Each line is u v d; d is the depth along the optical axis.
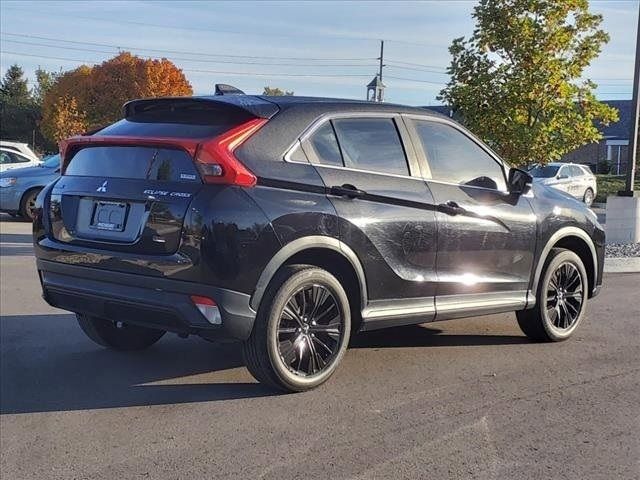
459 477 3.68
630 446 4.08
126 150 4.76
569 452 3.99
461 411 4.60
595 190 27.00
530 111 10.84
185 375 5.32
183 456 3.94
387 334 6.57
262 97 5.03
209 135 4.52
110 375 5.33
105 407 4.68
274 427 4.32
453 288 5.49
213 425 4.36
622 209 12.48
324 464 3.82
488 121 10.85
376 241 4.96
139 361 5.69
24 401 4.80
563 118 10.70
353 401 4.75
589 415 4.55
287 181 4.57
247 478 3.67
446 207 5.38
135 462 3.88
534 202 6.10
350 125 5.09
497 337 6.52
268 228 4.41
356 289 5.02
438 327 6.89
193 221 4.27
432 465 3.81
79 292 4.77
